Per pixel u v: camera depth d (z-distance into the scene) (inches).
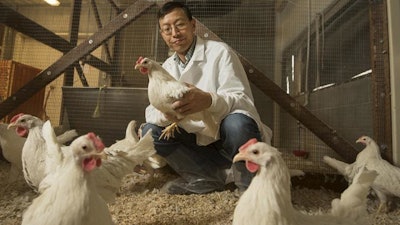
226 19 144.6
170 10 88.1
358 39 119.5
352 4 122.8
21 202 87.4
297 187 114.3
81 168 45.3
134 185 107.5
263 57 153.0
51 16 200.4
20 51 176.7
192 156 97.7
